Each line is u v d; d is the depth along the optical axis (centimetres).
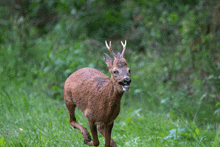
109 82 590
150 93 1162
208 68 1141
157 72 1323
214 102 1010
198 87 1106
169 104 1049
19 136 767
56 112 962
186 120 922
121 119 963
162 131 841
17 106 983
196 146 716
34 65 1412
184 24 1255
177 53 1307
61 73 1272
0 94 1091
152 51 1536
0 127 827
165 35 1463
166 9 1530
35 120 866
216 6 1281
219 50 1210
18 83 1275
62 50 1439
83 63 1273
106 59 596
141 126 876
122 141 780
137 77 1271
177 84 1237
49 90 1184
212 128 904
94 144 641
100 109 598
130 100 1156
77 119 920
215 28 1260
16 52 1502
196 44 1252
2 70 1388
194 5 1466
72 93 662
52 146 707
